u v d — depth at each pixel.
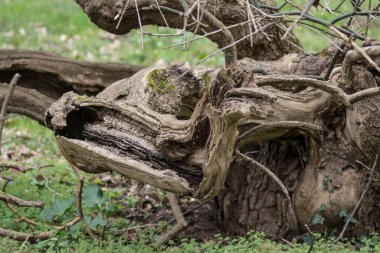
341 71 7.60
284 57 8.30
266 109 5.84
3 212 8.88
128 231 8.66
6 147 12.30
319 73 7.99
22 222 8.53
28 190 9.80
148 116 6.76
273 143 8.26
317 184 7.88
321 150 7.89
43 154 12.26
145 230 8.45
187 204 9.78
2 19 20.42
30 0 22.58
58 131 7.02
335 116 7.86
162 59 16.78
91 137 7.06
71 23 20.28
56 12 21.12
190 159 6.55
